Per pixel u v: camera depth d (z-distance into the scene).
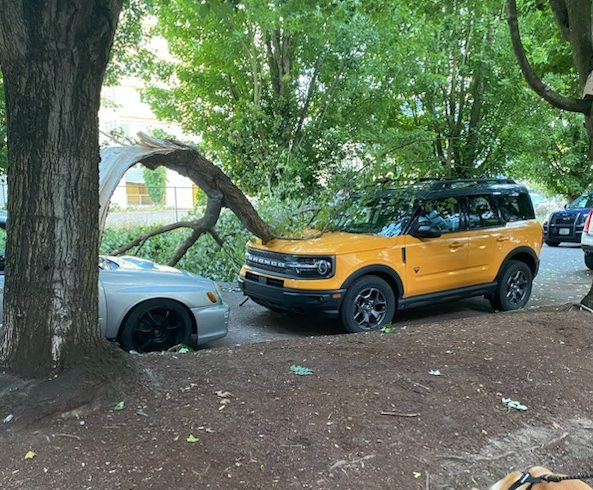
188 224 6.65
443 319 7.84
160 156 5.39
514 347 4.82
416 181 7.50
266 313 8.15
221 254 9.80
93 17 3.21
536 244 8.51
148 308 5.57
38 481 2.58
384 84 13.73
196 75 14.10
